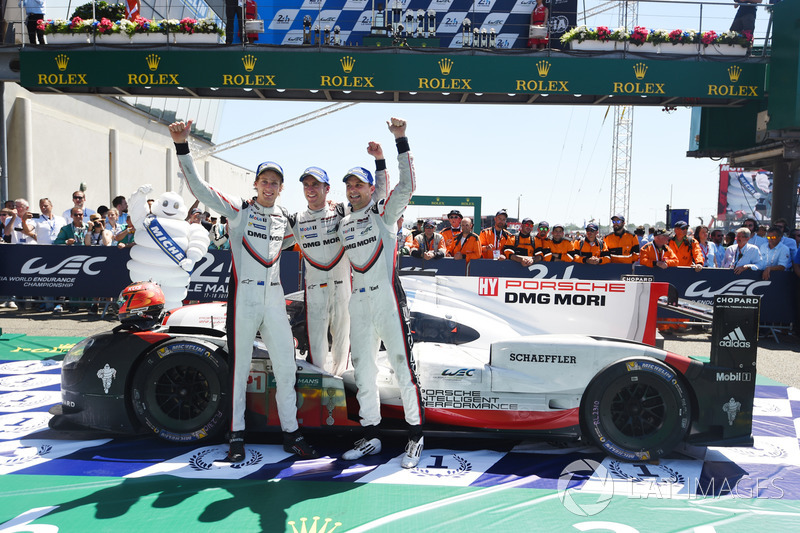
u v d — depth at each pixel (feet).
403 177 8.87
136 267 15.51
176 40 28.07
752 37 28.27
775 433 11.08
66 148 52.49
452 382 9.75
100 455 9.28
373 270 9.14
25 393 12.82
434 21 30.96
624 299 10.77
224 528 6.92
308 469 8.87
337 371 10.21
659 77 28.12
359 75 28.09
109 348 9.61
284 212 9.80
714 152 38.29
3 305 24.67
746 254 23.39
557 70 28.04
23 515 7.19
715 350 9.32
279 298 9.47
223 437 10.20
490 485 8.39
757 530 7.13
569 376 9.50
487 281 11.02
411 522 7.17
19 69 29.40
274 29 32.71
